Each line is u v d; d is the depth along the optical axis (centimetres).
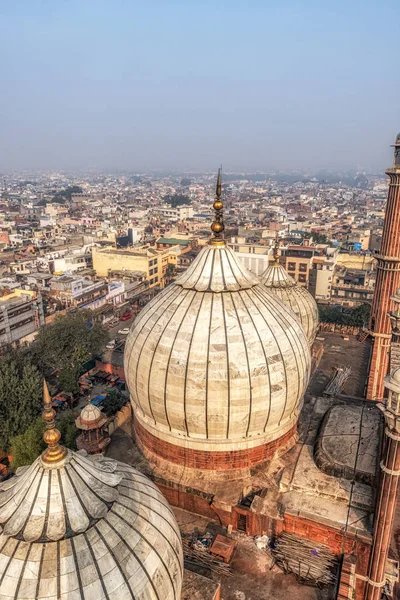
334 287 10000
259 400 2400
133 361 2612
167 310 2588
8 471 4188
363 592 2295
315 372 4609
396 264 3909
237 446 2520
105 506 1544
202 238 13862
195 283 2652
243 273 2741
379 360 4109
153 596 1473
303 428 3011
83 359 5719
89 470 1595
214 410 2373
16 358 5353
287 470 2588
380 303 4028
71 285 8438
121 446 2984
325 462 2559
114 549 1463
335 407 3097
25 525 1428
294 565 2258
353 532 2217
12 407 4297
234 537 2456
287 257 9975
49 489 1471
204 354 2358
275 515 2373
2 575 1352
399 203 3819
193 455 2570
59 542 1406
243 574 2255
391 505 2017
